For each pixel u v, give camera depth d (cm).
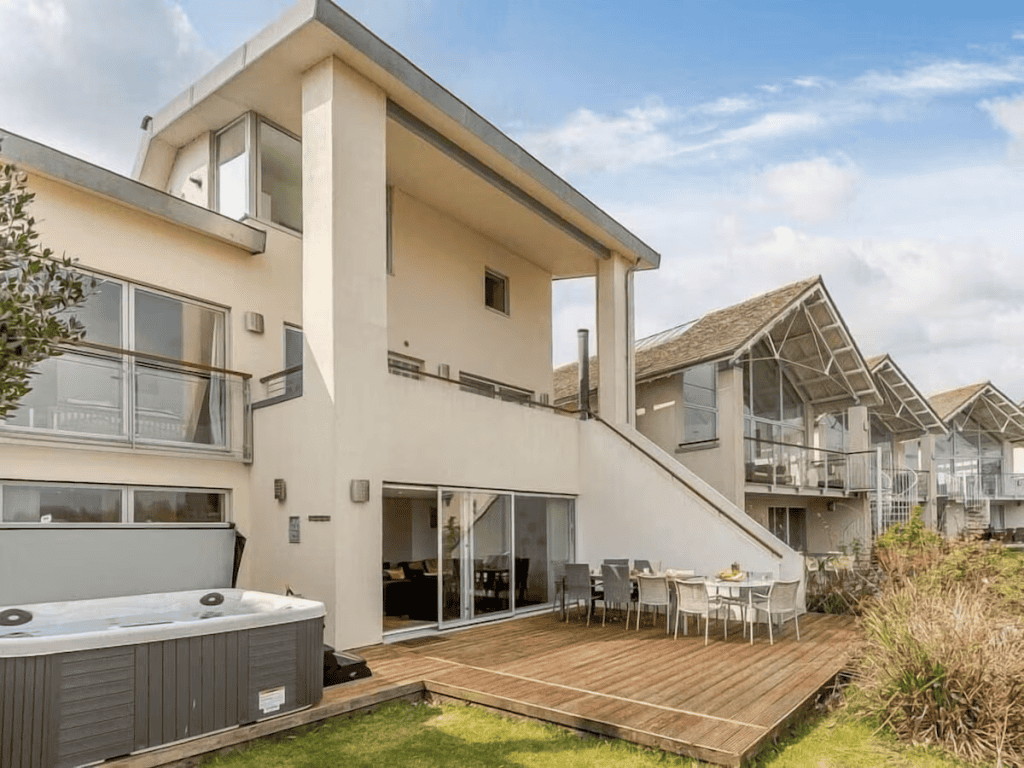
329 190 930
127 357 902
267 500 984
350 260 941
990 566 1045
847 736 618
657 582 1024
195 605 777
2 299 414
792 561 1143
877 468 1947
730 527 1173
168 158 1261
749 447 1858
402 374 1184
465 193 1328
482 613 1128
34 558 723
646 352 2050
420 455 1019
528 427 1256
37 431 806
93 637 511
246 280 1073
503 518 1194
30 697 484
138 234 948
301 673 632
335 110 943
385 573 973
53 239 863
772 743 592
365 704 671
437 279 1398
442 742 596
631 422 1554
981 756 560
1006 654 602
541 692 693
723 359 1631
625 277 1598
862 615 1059
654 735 575
